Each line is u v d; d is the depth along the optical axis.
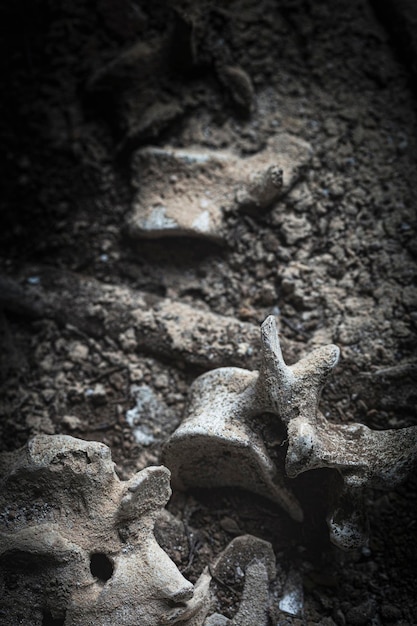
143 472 0.41
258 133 0.49
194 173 0.48
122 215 0.49
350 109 0.49
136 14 0.51
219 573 0.42
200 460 0.43
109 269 0.48
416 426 0.42
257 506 0.44
